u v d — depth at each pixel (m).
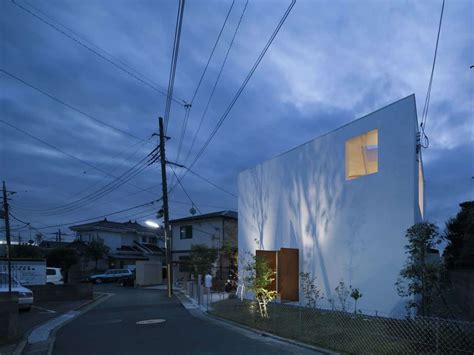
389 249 12.15
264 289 14.29
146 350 9.41
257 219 19.88
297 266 16.20
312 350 8.96
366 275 12.88
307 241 15.89
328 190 14.93
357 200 13.51
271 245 18.50
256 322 12.90
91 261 50.56
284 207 17.66
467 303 10.78
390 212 12.23
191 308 19.34
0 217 34.31
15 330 10.95
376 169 13.34
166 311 18.19
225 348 9.38
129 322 14.66
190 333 11.75
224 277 32.88
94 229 53.00
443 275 9.24
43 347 10.34
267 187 19.14
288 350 9.02
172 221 42.03
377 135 13.04
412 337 8.23
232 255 28.44
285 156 17.78
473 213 18.27
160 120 29.39
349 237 13.73
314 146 15.89
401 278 11.38
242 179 21.78
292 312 14.15
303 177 16.44
